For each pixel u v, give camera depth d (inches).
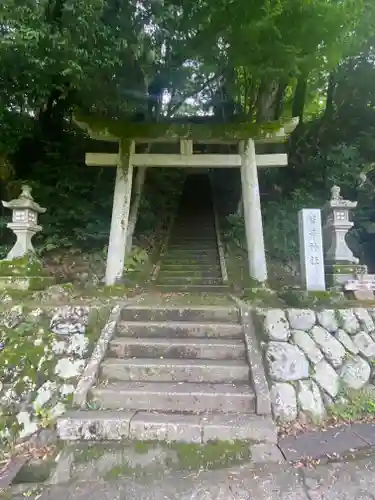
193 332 159.2
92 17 169.0
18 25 154.6
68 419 113.3
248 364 139.0
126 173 239.1
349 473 98.1
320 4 183.3
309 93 406.9
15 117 267.1
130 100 293.1
